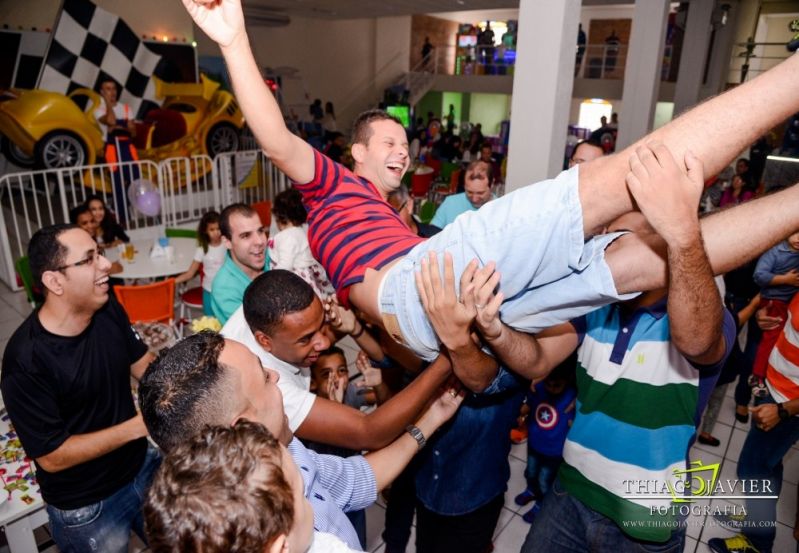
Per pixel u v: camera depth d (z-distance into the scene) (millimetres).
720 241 1000
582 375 1596
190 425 1006
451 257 1048
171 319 3949
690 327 1028
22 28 8086
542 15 2803
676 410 1468
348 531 1166
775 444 2332
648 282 1031
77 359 1787
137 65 9164
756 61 12273
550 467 2455
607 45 12734
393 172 1729
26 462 2283
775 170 4250
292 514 727
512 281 1077
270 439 760
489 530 1799
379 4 10641
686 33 8656
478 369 1215
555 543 1705
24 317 5160
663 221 868
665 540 1506
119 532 1963
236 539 646
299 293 1534
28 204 7965
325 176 1450
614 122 12836
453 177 8703
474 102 18078
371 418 1395
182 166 8195
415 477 1835
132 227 7148
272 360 1620
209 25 1215
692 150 858
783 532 2734
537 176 2996
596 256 1040
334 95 16562
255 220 2705
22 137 7320
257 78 1284
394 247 1324
